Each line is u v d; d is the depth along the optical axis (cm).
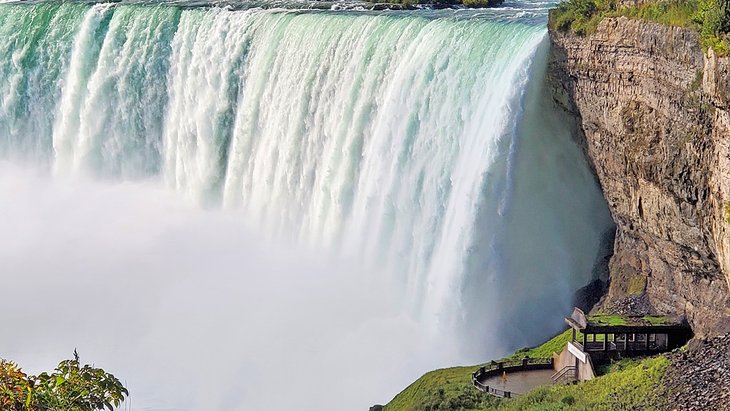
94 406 2700
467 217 5650
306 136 6781
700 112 4275
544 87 5538
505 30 5781
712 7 4138
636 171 4834
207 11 7706
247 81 7331
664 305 4872
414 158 6041
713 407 3866
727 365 4097
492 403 4547
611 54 4922
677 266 4734
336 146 6500
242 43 7369
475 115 5769
